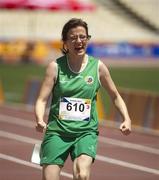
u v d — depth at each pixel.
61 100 14.18
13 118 41.59
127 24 111.19
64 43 14.09
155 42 98.31
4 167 24.47
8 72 78.75
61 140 13.99
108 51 95.94
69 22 13.95
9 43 89.81
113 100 14.44
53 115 14.25
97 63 14.23
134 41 97.69
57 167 13.84
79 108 14.13
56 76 14.13
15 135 33.81
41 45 91.00
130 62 96.56
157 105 36.59
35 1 77.56
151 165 25.70
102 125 38.94
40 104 14.12
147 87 64.31
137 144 31.67
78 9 78.94
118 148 30.20
